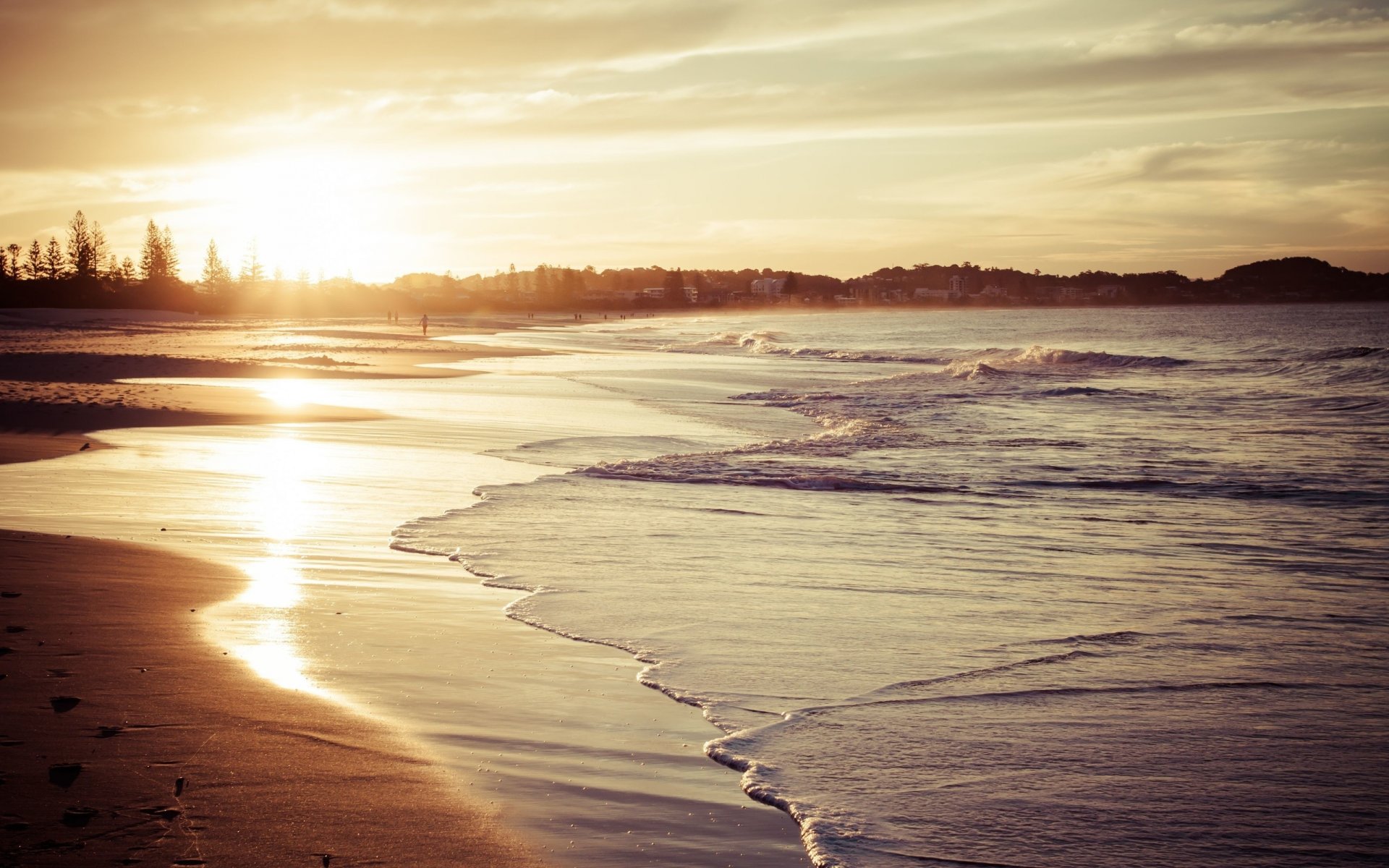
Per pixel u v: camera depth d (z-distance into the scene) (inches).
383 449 612.7
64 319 4047.7
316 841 142.8
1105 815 161.5
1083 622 277.0
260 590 288.4
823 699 213.3
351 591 293.0
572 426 776.3
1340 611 290.7
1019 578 331.0
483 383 1213.7
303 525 388.2
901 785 171.8
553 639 252.4
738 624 268.8
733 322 6407.5
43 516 386.0
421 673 221.0
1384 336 2824.8
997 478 557.0
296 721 187.8
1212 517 452.4
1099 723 201.6
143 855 135.6
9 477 481.7
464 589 302.0
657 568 334.3
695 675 227.8
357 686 209.5
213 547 343.0
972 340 3154.5
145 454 561.9
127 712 187.2
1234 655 247.3
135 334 2738.7
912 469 584.7
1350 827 157.6
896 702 212.1
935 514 450.9
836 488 522.3
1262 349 2226.9
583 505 448.8
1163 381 1322.6
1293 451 670.5
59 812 146.2
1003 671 233.6
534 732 190.7
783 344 2864.2
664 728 196.1
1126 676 230.5
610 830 152.8
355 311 7509.8
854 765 179.6
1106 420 871.1
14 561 305.9
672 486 510.6
